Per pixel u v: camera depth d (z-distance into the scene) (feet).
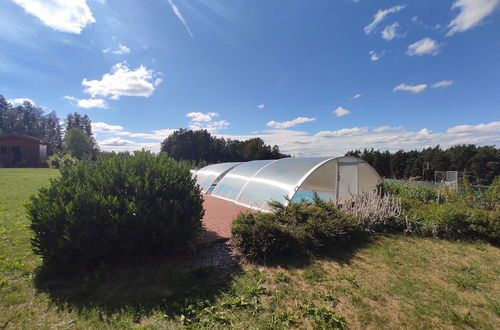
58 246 11.62
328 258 15.17
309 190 30.07
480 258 15.75
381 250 16.66
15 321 8.61
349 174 34.73
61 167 15.01
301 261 14.60
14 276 11.73
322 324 8.82
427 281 12.51
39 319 8.80
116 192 13.44
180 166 16.52
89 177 13.64
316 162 27.96
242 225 15.55
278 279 12.32
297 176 26.25
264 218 16.67
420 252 16.49
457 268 14.15
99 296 10.43
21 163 98.63
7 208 24.54
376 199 23.76
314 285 11.91
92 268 12.80
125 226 12.53
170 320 8.96
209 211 26.35
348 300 10.66
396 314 9.73
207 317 9.18
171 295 10.59
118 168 14.75
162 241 14.02
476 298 11.02
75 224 11.80
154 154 17.49
